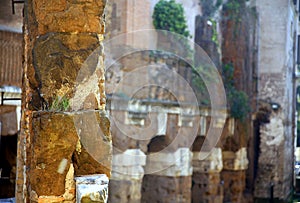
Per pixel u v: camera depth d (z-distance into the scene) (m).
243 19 24.12
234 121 23.20
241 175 23.69
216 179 21.92
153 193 19.33
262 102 26.16
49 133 5.12
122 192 16.86
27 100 6.19
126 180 16.95
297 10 29.70
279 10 26.33
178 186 19.16
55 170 5.16
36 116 5.21
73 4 5.55
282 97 26.08
